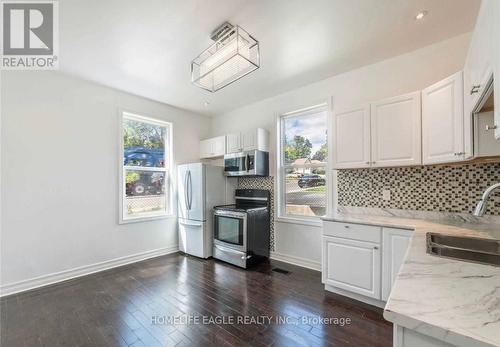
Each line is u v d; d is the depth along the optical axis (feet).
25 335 5.94
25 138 8.57
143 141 12.51
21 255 8.41
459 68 7.23
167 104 13.20
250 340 5.73
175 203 13.43
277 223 11.80
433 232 5.65
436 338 2.04
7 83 8.26
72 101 9.70
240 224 10.75
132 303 7.45
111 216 10.78
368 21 6.49
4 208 8.13
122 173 11.19
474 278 2.92
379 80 8.75
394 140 7.52
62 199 9.38
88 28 6.64
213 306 7.25
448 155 6.27
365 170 9.05
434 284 2.75
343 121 8.68
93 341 5.73
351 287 7.50
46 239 8.95
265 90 11.33
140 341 5.72
